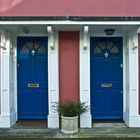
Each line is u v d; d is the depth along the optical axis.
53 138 5.51
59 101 6.35
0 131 6.03
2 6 6.39
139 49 6.39
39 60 6.79
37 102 6.84
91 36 6.70
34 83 6.83
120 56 6.78
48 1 6.38
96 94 6.80
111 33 6.50
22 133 5.88
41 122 6.76
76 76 6.53
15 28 6.36
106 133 5.86
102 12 6.38
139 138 5.46
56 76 6.41
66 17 5.86
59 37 6.52
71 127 5.87
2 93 6.38
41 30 6.61
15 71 6.76
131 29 6.27
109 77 6.81
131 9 6.39
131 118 6.33
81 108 6.16
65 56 6.53
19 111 6.83
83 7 6.38
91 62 6.78
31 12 6.38
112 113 6.82
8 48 6.37
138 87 6.39
